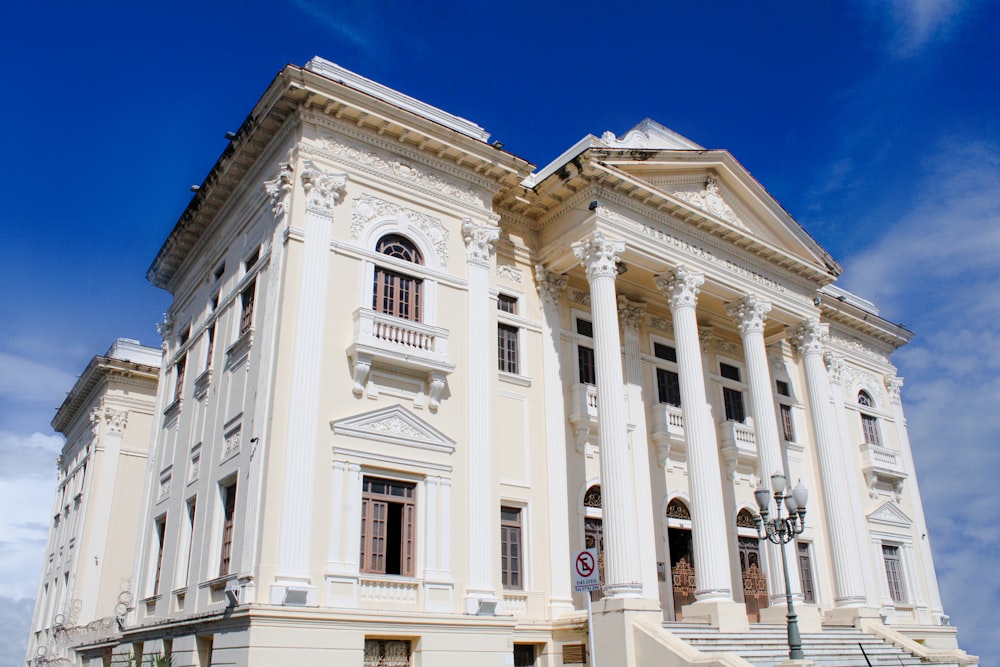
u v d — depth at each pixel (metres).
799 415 26.61
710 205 22.61
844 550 22.39
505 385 19.27
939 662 19.86
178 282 23.53
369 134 17.47
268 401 14.77
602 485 17.66
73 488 32.56
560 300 21.30
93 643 23.53
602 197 19.89
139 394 31.27
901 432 31.50
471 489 16.47
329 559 14.25
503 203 20.44
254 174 18.69
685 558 21.50
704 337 24.56
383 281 16.92
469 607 15.52
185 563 17.61
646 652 15.65
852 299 31.48
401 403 16.16
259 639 12.91
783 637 18.06
